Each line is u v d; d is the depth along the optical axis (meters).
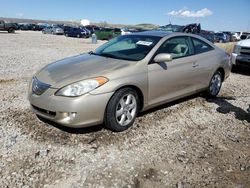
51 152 3.81
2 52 14.62
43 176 3.31
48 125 4.59
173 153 3.98
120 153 3.89
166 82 5.07
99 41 32.84
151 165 3.64
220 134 4.71
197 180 3.39
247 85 8.50
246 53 9.95
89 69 4.39
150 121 5.02
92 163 3.62
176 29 24.17
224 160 3.87
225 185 3.32
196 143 4.33
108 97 4.13
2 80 7.62
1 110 5.25
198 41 6.07
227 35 39.16
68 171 3.42
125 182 3.28
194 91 5.92
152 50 4.92
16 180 3.21
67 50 17.89
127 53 5.04
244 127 5.06
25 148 3.89
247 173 3.59
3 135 4.24
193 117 5.39
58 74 4.34
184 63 5.43
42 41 26.02
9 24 40.84
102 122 4.29
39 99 4.18
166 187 3.23
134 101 4.58
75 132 4.38
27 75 8.46
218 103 6.34
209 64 6.09
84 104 3.96
